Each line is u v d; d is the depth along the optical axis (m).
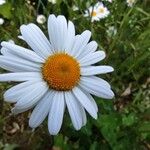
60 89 0.07
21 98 0.06
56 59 0.07
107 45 0.11
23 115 0.10
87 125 0.09
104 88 0.07
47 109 0.07
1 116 0.10
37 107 0.07
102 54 0.07
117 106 0.10
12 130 0.10
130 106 0.10
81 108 0.07
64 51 0.07
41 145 0.09
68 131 0.09
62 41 0.07
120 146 0.09
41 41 0.07
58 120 0.07
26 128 0.10
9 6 0.11
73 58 0.07
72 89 0.07
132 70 0.11
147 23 0.11
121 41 0.11
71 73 0.07
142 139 0.09
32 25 0.07
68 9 0.11
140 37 0.11
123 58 0.11
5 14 0.11
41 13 0.11
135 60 0.10
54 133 0.07
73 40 0.07
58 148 0.09
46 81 0.07
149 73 0.11
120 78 0.11
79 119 0.07
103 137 0.09
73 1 0.11
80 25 0.11
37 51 0.07
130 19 0.11
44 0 0.11
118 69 0.10
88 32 0.07
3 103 0.10
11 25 0.11
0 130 0.09
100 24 0.11
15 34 0.10
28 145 0.09
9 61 0.06
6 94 0.06
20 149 0.09
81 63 0.07
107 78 0.10
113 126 0.09
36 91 0.06
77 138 0.09
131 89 0.11
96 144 0.09
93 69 0.07
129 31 0.11
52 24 0.07
